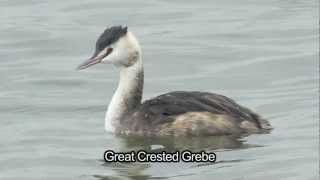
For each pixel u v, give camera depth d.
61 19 30.80
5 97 23.58
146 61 26.73
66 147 19.77
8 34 29.25
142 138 20.22
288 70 25.34
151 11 31.66
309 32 28.91
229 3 32.47
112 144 19.91
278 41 28.14
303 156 18.45
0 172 18.42
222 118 19.81
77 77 25.27
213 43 28.14
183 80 25.03
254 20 30.39
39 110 22.53
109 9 31.86
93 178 17.98
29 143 20.05
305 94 23.11
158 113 20.30
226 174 17.73
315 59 26.11
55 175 18.19
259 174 17.69
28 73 25.72
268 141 19.41
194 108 20.09
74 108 22.69
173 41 28.45
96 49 21.23
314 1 32.25
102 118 21.89
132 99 21.06
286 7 31.73
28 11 31.78
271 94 23.36
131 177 17.95
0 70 26.03
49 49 27.91
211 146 19.34
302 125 20.38
